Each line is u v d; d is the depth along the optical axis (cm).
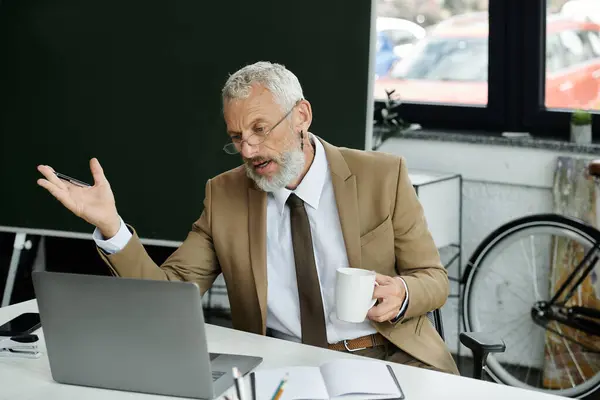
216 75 339
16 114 366
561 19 364
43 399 167
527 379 373
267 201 230
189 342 163
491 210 369
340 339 223
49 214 364
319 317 221
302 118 223
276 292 227
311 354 191
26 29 360
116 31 349
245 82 214
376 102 409
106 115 354
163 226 354
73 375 174
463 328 370
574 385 361
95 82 354
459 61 390
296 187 228
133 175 355
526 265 367
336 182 229
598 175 328
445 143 373
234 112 214
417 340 222
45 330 172
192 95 343
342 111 325
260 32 332
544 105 376
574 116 349
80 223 360
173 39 343
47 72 360
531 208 360
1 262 407
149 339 166
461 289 379
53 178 204
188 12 340
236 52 336
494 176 365
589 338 355
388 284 209
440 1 388
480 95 388
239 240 228
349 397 163
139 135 352
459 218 373
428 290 219
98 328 168
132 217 357
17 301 409
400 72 404
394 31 400
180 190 349
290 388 168
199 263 235
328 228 230
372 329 223
